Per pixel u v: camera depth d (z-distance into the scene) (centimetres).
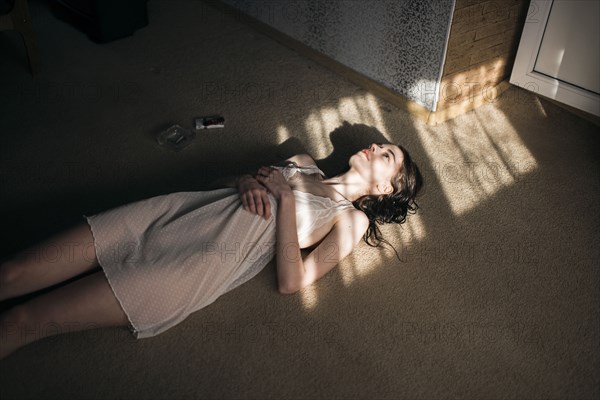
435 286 175
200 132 237
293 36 297
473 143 238
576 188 215
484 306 169
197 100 256
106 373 147
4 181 207
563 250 188
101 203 200
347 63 275
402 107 257
